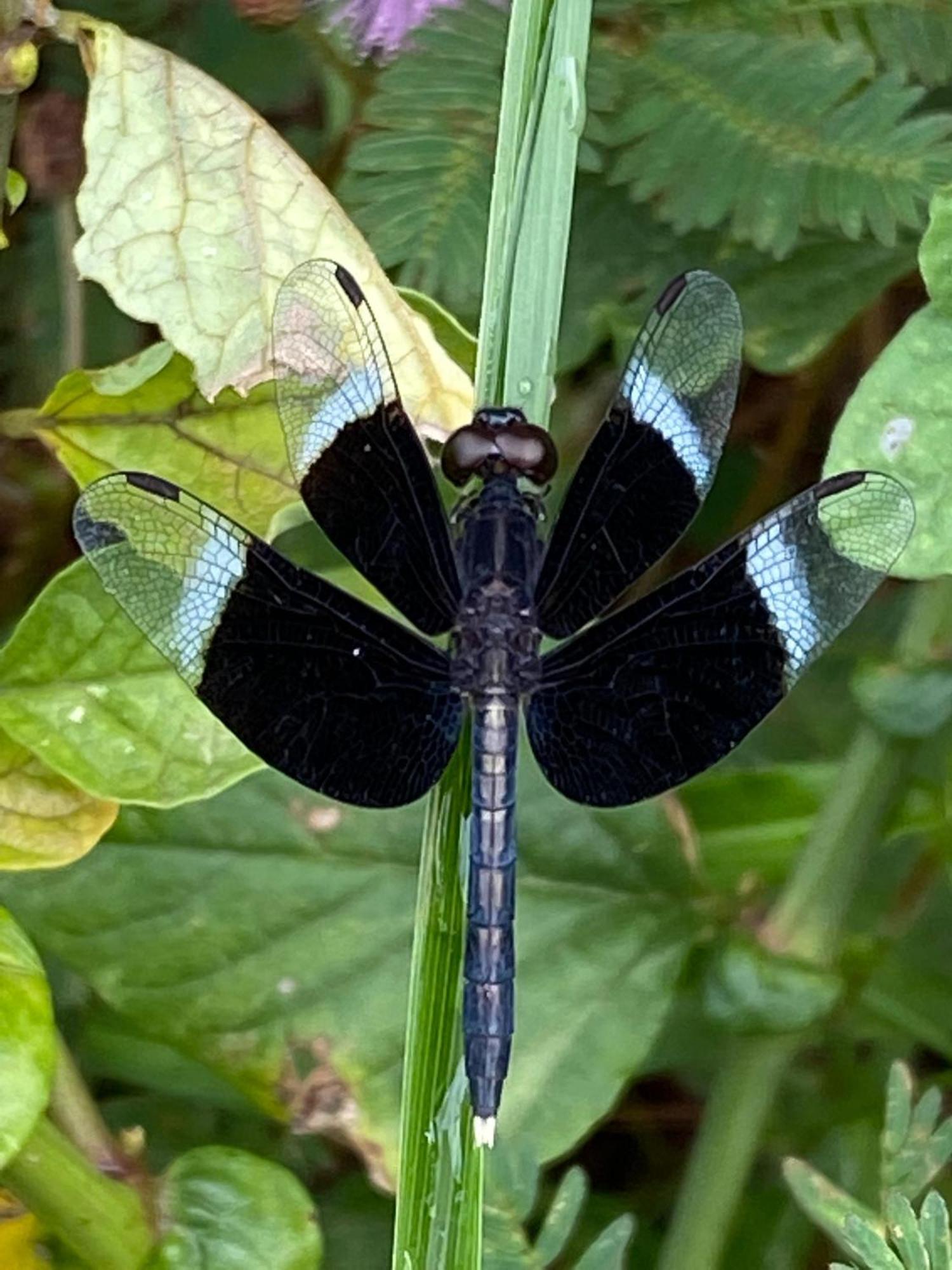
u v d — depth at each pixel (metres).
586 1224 0.32
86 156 0.28
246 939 0.30
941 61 0.30
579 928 0.30
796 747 0.33
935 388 0.28
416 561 0.29
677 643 0.29
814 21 0.30
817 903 0.30
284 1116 0.30
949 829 0.31
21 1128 0.27
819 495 0.28
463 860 0.28
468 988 0.28
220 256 0.28
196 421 0.29
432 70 0.30
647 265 0.31
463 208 0.30
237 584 0.28
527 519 0.29
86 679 0.28
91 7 0.32
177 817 0.30
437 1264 0.28
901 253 0.31
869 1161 0.31
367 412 0.28
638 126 0.30
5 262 0.32
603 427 0.29
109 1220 0.28
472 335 0.29
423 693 0.29
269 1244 0.28
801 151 0.30
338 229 0.28
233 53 0.32
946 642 0.30
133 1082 0.31
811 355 0.31
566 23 0.28
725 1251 0.32
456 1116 0.28
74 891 0.30
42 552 0.33
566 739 0.29
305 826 0.30
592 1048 0.30
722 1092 0.30
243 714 0.28
